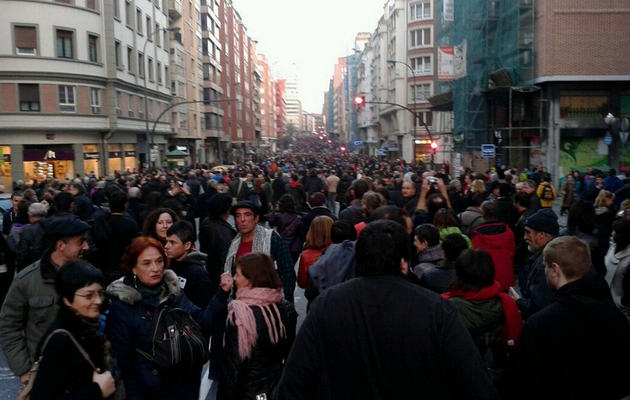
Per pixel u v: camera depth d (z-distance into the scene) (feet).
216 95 245.04
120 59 130.31
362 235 8.77
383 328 8.19
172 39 177.78
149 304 12.50
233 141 290.76
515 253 22.77
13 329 13.87
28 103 110.63
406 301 8.30
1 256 23.84
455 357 8.04
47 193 41.63
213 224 22.18
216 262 21.88
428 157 196.65
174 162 156.04
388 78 263.08
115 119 126.00
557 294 10.91
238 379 12.85
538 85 96.94
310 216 29.25
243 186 55.57
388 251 8.51
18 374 13.69
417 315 8.18
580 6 91.56
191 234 16.56
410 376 8.08
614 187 60.03
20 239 26.43
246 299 13.20
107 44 124.06
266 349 13.12
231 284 13.79
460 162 127.34
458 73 124.16
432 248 17.44
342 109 590.14
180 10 185.26
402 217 20.16
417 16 213.87
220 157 247.29
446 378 8.17
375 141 313.73
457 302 12.99
